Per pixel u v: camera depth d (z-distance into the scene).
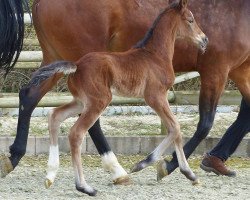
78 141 8.74
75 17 9.73
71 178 10.12
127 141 12.25
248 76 10.48
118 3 9.81
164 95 9.19
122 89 8.98
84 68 8.78
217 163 10.48
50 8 9.77
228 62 9.97
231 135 10.55
